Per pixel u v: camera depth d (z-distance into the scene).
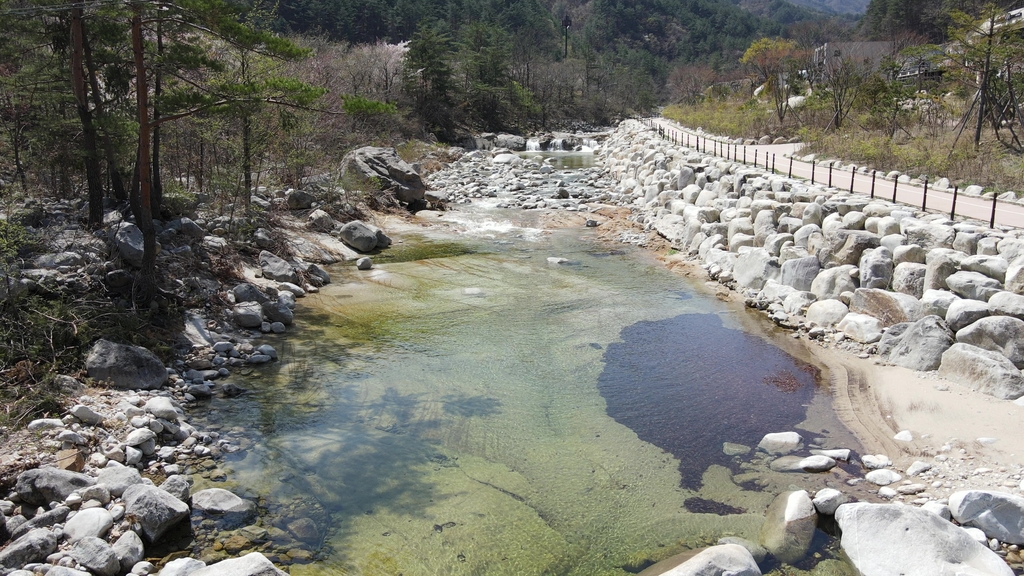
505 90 63.88
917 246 12.32
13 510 6.59
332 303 14.09
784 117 35.53
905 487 7.47
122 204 14.13
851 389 10.11
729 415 9.41
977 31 22.75
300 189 21.12
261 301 13.12
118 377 9.42
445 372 10.78
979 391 9.47
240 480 7.69
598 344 12.03
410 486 7.65
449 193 27.22
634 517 7.15
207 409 9.44
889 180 18.08
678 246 18.91
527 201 25.70
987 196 15.50
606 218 22.81
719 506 7.34
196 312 12.17
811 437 8.77
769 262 14.73
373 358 11.32
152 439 8.20
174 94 11.00
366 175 23.09
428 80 54.31
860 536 6.35
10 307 9.84
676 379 10.59
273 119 18.48
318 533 6.79
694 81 75.31
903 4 67.44
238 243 15.21
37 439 7.73
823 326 12.51
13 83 13.23
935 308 11.09
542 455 8.38
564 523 7.05
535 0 126.94
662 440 8.75
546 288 15.29
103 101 13.70
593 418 9.34
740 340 12.20
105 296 11.32
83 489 6.86
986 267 10.99
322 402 9.71
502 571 6.31
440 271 16.55
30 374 8.92
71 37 12.21
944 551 6.01
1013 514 6.62
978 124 21.55
